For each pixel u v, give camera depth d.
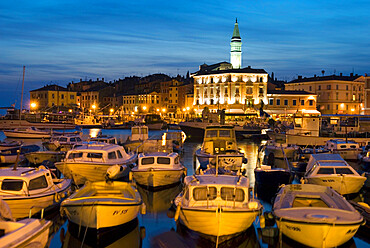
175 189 23.75
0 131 78.12
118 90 158.25
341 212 14.57
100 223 14.59
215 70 121.00
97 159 24.62
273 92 114.12
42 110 124.25
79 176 23.64
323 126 62.75
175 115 133.75
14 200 16.33
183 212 15.01
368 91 81.00
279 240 14.74
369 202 21.56
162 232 16.70
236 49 127.88
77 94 149.88
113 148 25.95
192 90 132.38
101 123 103.75
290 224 13.99
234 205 15.39
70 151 24.81
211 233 14.92
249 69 114.25
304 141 47.97
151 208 20.09
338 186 21.41
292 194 17.33
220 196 15.68
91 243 15.00
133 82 163.00
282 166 34.03
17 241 11.17
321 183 21.53
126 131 85.69
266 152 39.12
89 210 14.59
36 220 12.35
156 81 147.38
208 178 16.95
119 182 17.91
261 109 98.06
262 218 15.77
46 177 18.22
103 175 23.80
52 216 18.02
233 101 111.81
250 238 16.11
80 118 103.62
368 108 81.19
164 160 23.91
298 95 113.69
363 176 22.80
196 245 15.43
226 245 15.30
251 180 27.05
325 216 13.99
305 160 34.81
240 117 102.31
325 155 24.31
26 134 62.50
